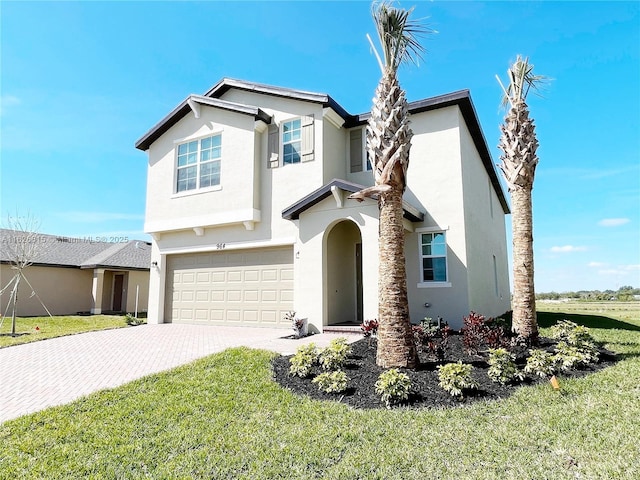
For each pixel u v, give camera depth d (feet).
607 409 17.97
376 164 26.76
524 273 33.91
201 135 54.03
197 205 52.95
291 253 47.26
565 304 125.29
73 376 26.84
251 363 27.58
